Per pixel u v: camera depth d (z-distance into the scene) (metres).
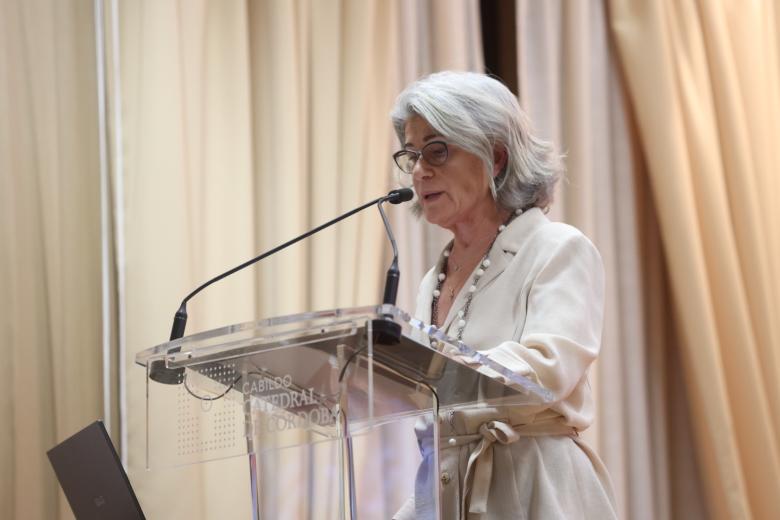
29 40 4.75
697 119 5.85
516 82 6.28
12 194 4.58
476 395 2.57
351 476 2.42
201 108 4.90
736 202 5.86
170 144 4.72
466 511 2.95
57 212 4.68
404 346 2.30
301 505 4.76
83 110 4.84
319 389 2.34
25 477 4.39
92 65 4.89
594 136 5.86
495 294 3.14
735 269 5.70
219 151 4.95
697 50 5.93
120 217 4.65
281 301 4.88
